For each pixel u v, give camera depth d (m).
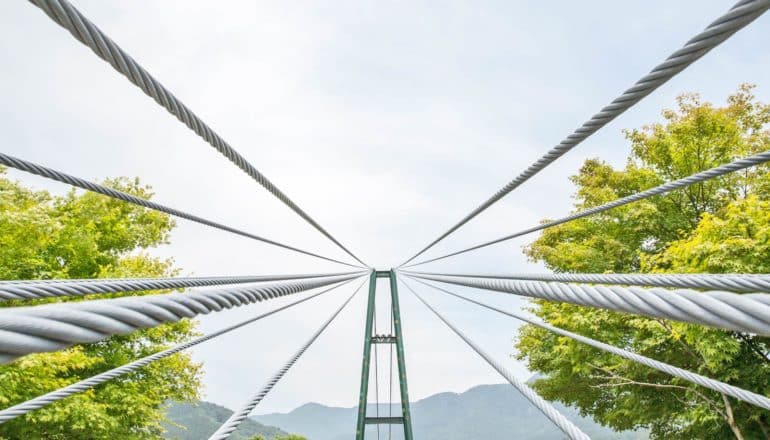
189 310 1.28
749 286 1.83
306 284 3.57
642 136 15.60
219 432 2.70
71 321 0.92
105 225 16.42
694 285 2.12
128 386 13.96
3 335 0.81
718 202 14.53
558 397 18.20
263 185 4.30
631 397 14.16
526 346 18.55
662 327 11.45
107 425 12.58
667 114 15.55
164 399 15.88
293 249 7.61
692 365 12.59
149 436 14.59
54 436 12.15
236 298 1.60
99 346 14.09
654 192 3.54
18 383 10.44
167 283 3.06
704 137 14.38
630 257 15.02
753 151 14.28
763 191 13.62
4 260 11.69
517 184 3.64
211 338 4.20
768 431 11.68
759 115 14.84
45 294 1.98
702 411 11.45
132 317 1.05
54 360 10.66
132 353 14.59
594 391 17.14
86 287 2.18
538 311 17.28
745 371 10.84
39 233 12.17
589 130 2.30
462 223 6.89
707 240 10.73
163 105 2.24
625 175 15.69
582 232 16.94
